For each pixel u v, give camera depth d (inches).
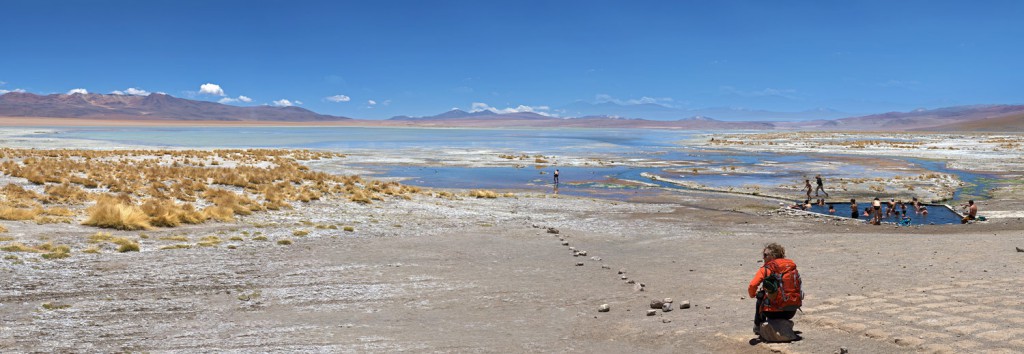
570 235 925.8
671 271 642.2
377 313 474.9
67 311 454.3
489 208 1301.7
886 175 2252.7
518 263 688.4
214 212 973.8
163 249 705.6
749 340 367.9
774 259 367.9
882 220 1208.8
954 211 1327.5
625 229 1015.0
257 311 475.2
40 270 568.1
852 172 2385.6
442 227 987.3
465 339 402.9
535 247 800.3
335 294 534.6
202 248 725.9
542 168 2573.8
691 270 644.1
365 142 5310.0
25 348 369.4
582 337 403.9
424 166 2605.8
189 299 503.5
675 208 1348.4
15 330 403.5
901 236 885.2
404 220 1061.1
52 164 1711.4
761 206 1395.2
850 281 543.2
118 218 823.1
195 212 946.1
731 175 2261.3
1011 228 1023.0
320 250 746.2
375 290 550.9
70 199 1090.7
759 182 1987.0
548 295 535.5
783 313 363.6
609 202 1443.2
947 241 791.7
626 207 1352.1
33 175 1342.3
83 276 561.0
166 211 919.0
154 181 1427.2
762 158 3284.9
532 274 627.5
